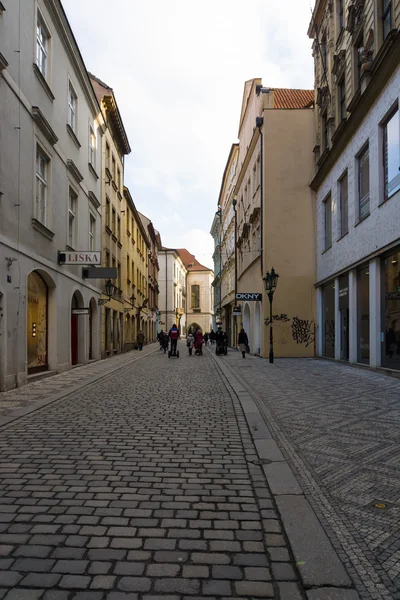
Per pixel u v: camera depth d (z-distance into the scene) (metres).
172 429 7.05
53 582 2.92
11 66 11.70
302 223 23.58
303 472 4.97
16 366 11.97
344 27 17.44
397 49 12.24
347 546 3.33
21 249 12.23
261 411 8.36
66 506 4.10
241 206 34.97
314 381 12.74
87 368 18.14
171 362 22.00
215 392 11.12
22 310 12.37
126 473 4.98
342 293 18.52
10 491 4.46
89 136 21.23
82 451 5.83
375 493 4.34
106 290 25.53
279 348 23.19
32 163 13.16
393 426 7.02
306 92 27.34
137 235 42.19
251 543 3.44
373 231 14.53
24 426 7.27
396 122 12.87
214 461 5.42
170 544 3.42
